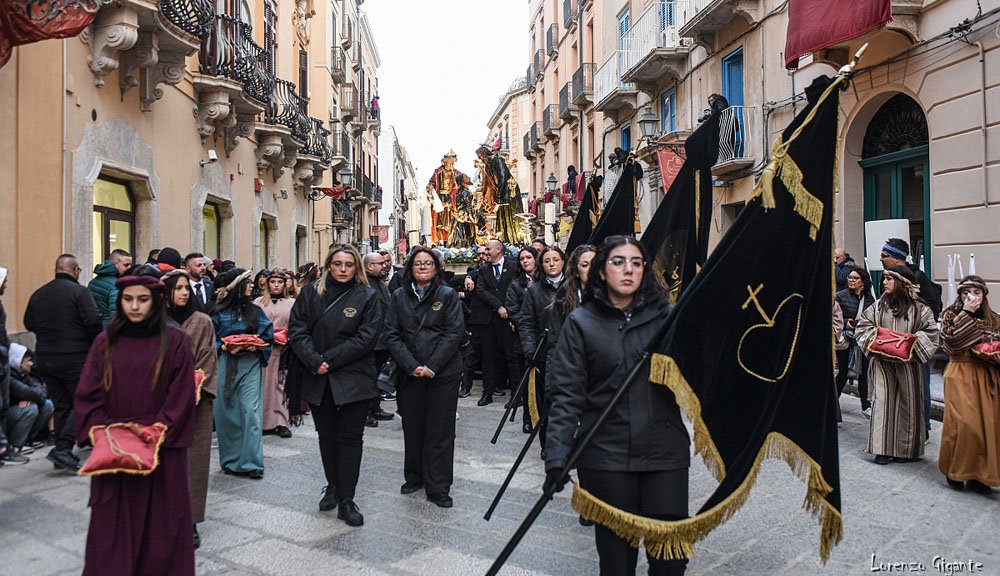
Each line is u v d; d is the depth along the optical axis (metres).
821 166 3.65
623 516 3.10
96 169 9.74
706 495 5.83
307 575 4.21
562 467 3.14
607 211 7.46
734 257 3.50
